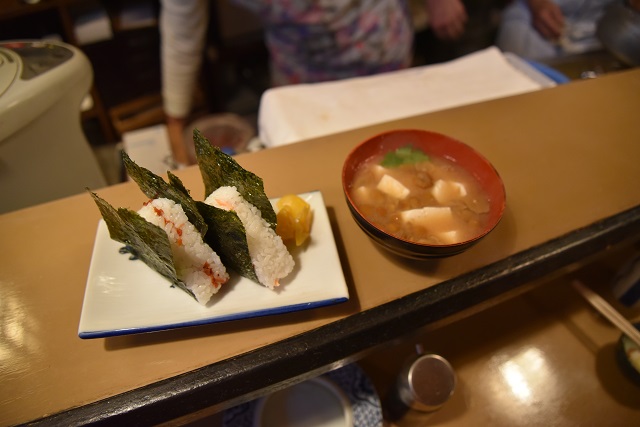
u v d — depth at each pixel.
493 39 1.09
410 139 0.36
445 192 0.33
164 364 0.26
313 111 0.48
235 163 0.27
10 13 0.82
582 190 0.37
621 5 0.55
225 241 0.27
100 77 1.01
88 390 0.25
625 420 0.35
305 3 0.61
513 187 0.37
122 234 0.28
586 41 0.82
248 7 0.65
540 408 0.36
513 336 0.39
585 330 0.40
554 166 0.40
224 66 1.16
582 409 0.36
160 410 0.25
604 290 0.43
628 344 0.37
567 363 0.38
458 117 0.44
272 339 0.27
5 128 0.36
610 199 0.37
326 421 0.34
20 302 0.29
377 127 0.43
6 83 0.38
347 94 0.51
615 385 0.37
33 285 0.30
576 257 0.33
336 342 0.27
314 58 0.71
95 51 0.97
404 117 0.45
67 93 0.41
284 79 0.78
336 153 0.40
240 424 0.33
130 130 1.05
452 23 0.78
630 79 0.50
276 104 0.49
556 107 0.46
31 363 0.26
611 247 0.35
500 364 0.38
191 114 1.13
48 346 0.27
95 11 0.94
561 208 0.36
